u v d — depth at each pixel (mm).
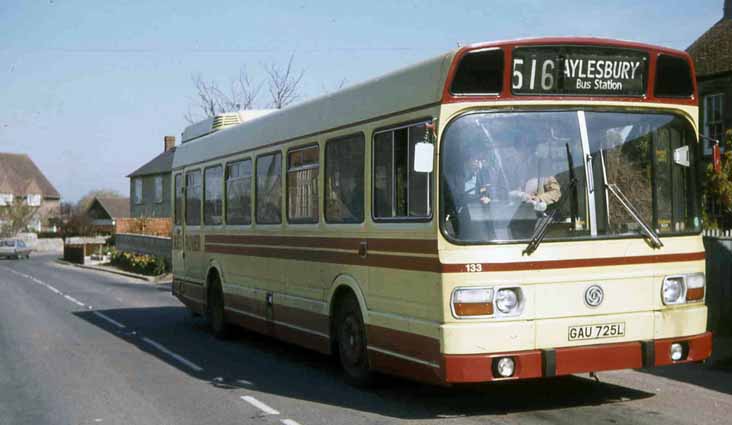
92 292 26969
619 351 7543
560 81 7598
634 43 7777
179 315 18922
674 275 7820
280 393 9430
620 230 7629
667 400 8469
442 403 8555
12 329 16281
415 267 7805
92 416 8500
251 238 12305
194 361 11953
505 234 7332
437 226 7402
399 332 8125
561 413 7934
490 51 7473
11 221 90375
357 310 9242
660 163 7922
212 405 8875
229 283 13367
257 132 12180
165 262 36812
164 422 8156
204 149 14742
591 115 7680
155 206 74062
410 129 8008
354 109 9164
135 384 10211
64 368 11492
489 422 7621
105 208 95812
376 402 8727
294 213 10781
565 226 7473
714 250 12086
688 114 8070
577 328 7426
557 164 7543
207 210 14492
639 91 7848
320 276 9984
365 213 8828
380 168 8570
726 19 30656
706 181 16312
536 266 7336
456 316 7246
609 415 7812
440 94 7492
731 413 7879
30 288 29125
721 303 11984
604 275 7535
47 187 119188
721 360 10477
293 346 13469
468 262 7250
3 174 110250
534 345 7309
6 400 9359
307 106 10461
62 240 87938
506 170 7445
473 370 7176
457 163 7410
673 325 7793
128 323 17266
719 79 28734
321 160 9953
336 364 11516
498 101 7480
